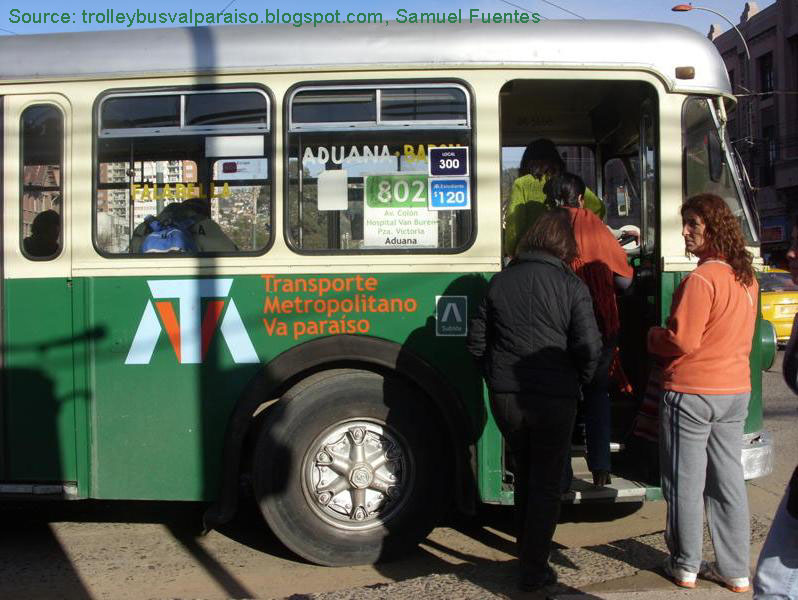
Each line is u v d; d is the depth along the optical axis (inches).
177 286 187.8
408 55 187.8
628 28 193.0
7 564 190.1
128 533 212.5
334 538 181.3
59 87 191.3
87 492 188.4
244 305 187.0
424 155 187.9
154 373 187.8
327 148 188.4
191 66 189.3
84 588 175.5
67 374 189.0
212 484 187.2
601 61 189.6
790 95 1284.4
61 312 189.5
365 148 188.1
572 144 256.2
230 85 189.2
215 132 189.2
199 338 187.3
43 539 208.1
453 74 188.1
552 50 188.9
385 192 187.8
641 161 207.3
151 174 189.8
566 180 197.5
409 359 182.9
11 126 192.1
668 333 152.1
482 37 189.0
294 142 188.4
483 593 158.6
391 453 184.5
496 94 187.8
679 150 191.8
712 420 154.0
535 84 198.5
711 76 193.2
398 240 187.5
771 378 450.0
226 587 175.5
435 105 188.4
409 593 158.4
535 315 156.4
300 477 180.5
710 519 159.5
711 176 192.5
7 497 188.5
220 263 187.3
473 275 185.9
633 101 221.1
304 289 186.5
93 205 189.8
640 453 200.4
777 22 1296.8
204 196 189.0
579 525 214.7
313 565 188.2
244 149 188.7
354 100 188.7
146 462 187.9
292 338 186.4
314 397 181.0
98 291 189.0
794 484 118.9
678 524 157.0
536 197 204.7
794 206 1289.4
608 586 160.2
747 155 1354.6
